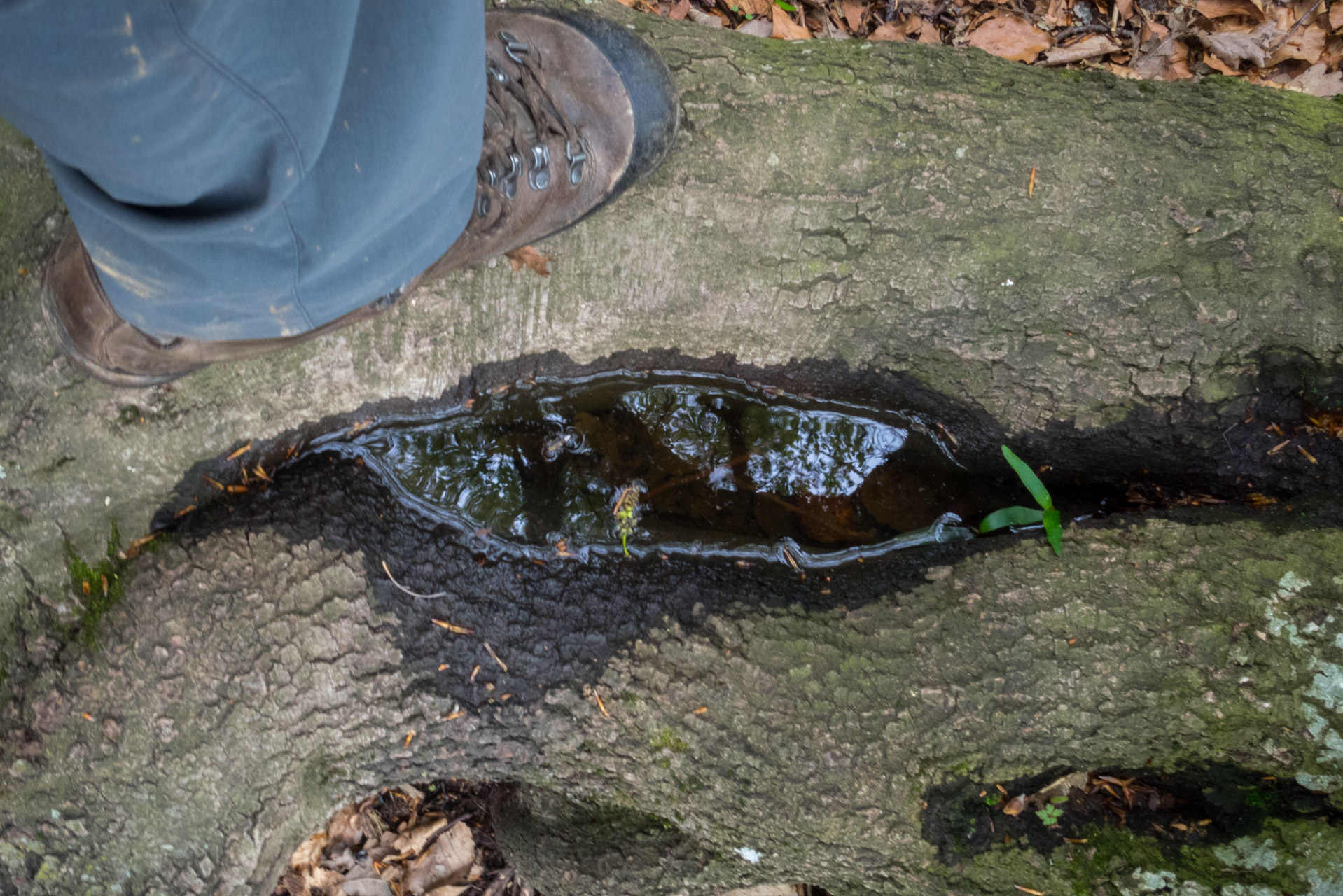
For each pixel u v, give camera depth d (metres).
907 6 2.91
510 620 1.85
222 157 0.97
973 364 1.94
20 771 1.56
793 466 2.17
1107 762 1.63
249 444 1.88
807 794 1.65
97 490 1.73
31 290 1.66
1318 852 1.49
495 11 1.71
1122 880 1.56
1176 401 1.84
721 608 1.82
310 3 0.89
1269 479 1.85
